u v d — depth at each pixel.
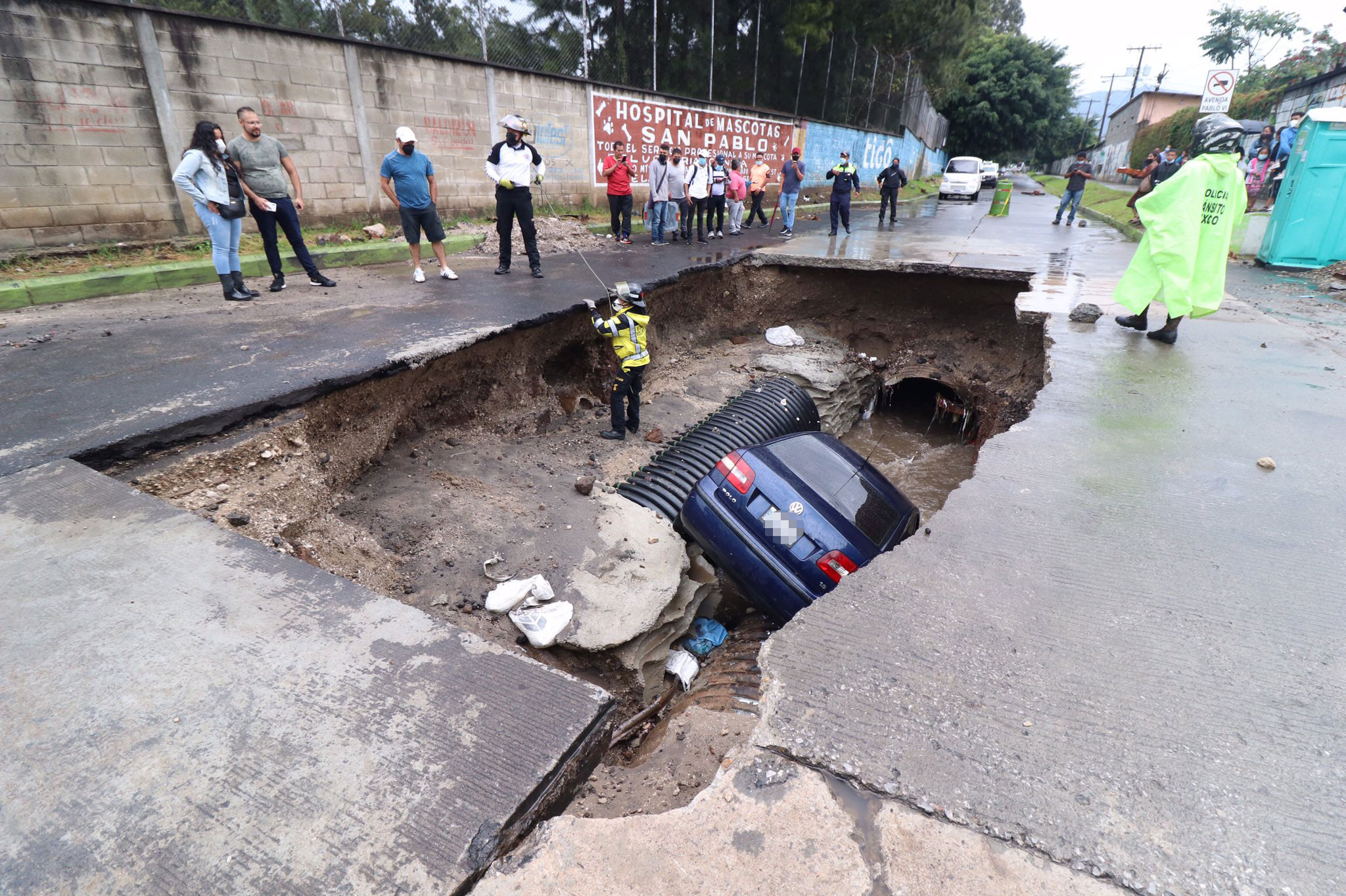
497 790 1.74
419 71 10.42
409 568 4.46
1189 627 2.41
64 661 2.13
